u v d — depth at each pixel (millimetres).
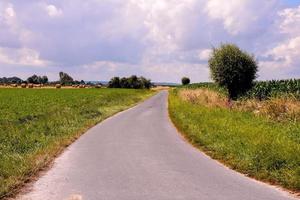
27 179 10328
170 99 56031
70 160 13266
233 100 35000
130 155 14125
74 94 71312
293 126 17719
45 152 14125
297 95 24672
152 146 16234
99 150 15258
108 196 8773
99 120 27719
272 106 22859
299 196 8789
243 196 8758
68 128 22109
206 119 22453
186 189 9383
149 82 160000
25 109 35406
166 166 12188
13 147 15383
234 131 16953
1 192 8742
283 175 10188
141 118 30047
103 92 83625
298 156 11352
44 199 8555
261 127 17641
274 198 8602
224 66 36188
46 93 74438
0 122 23766
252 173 10945
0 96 60594
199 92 42469
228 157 13055
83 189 9422
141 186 9688
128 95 75000
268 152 11938
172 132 21125
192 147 16047
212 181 10219
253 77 36656
